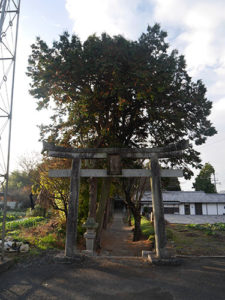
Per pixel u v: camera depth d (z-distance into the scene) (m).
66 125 11.68
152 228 15.56
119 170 7.51
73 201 7.36
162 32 9.76
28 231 12.17
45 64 9.59
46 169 12.86
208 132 11.52
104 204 11.52
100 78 9.41
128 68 8.99
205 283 5.34
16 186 39.22
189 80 11.13
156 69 8.84
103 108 10.07
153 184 7.39
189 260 7.30
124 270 6.24
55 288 5.09
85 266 6.59
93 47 8.83
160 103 10.37
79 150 7.77
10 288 5.11
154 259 6.79
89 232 9.10
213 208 39.09
